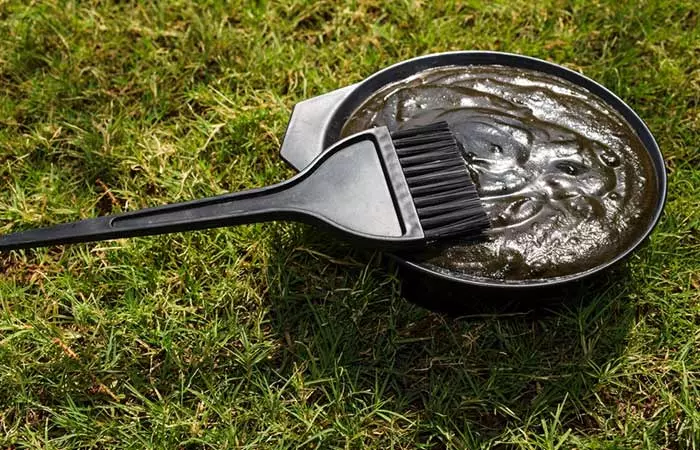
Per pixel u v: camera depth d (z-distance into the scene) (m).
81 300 0.54
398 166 0.51
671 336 0.52
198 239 0.55
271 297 0.53
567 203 0.52
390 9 0.66
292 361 0.52
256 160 0.59
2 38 0.64
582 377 0.51
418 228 0.49
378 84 0.56
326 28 0.65
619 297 0.53
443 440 0.50
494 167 0.53
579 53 0.64
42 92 0.61
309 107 0.55
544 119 0.55
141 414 0.50
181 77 0.62
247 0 0.66
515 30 0.65
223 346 0.52
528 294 0.50
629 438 0.49
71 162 0.59
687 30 0.64
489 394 0.50
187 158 0.58
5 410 0.50
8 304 0.53
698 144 0.59
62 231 0.49
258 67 0.62
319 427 0.50
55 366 0.51
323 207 0.50
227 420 0.50
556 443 0.50
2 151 0.59
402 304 0.53
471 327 0.52
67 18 0.64
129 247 0.55
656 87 0.61
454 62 0.57
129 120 0.60
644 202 0.52
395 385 0.51
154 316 0.53
